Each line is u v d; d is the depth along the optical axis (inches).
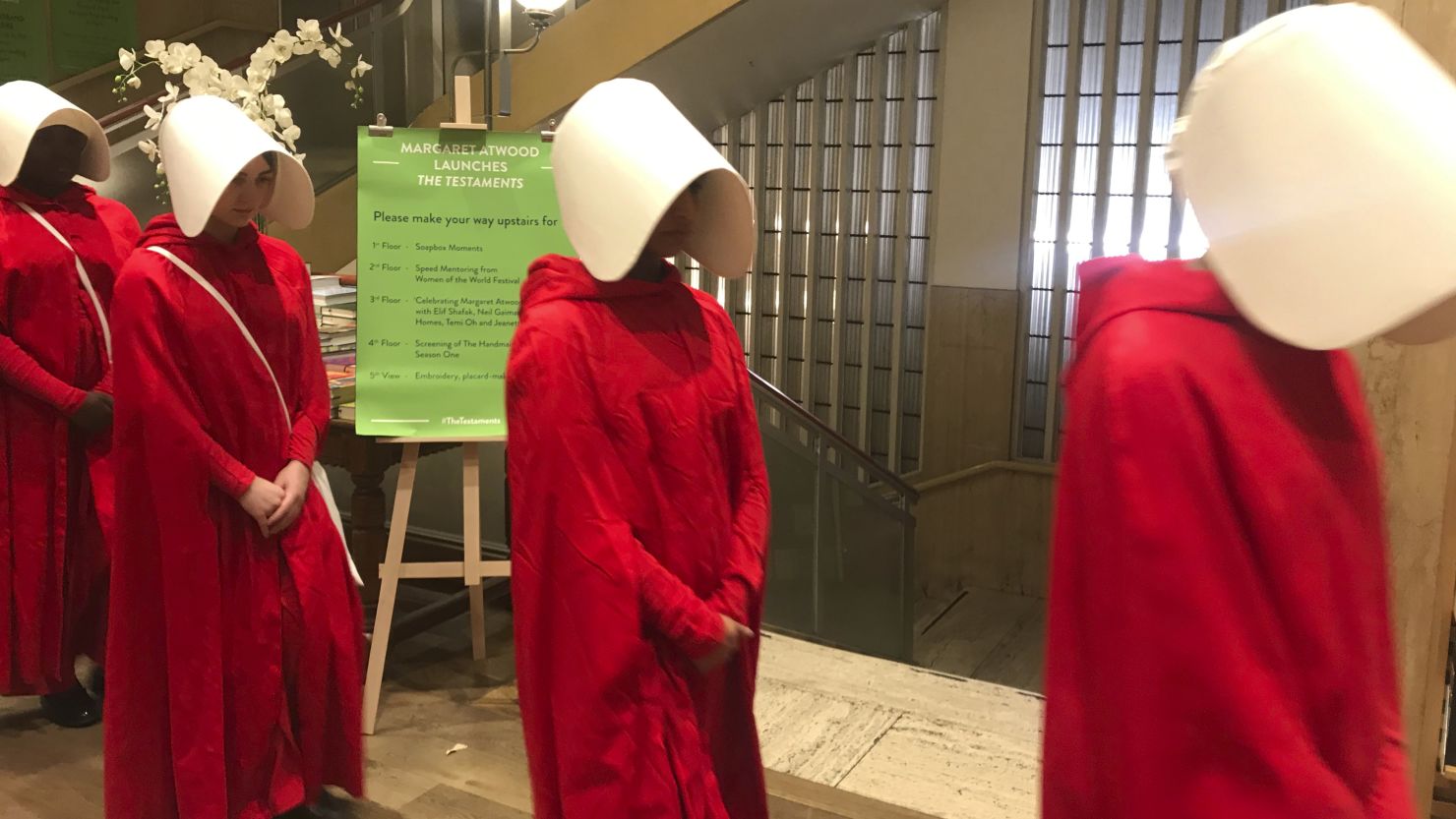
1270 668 34.3
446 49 212.2
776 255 278.5
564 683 52.6
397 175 99.0
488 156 99.8
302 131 186.4
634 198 50.8
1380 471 39.0
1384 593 37.9
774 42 219.1
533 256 101.0
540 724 54.2
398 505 103.6
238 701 79.0
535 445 52.4
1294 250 33.1
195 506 75.8
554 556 52.5
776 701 105.0
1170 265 38.1
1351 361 39.8
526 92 189.8
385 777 95.4
